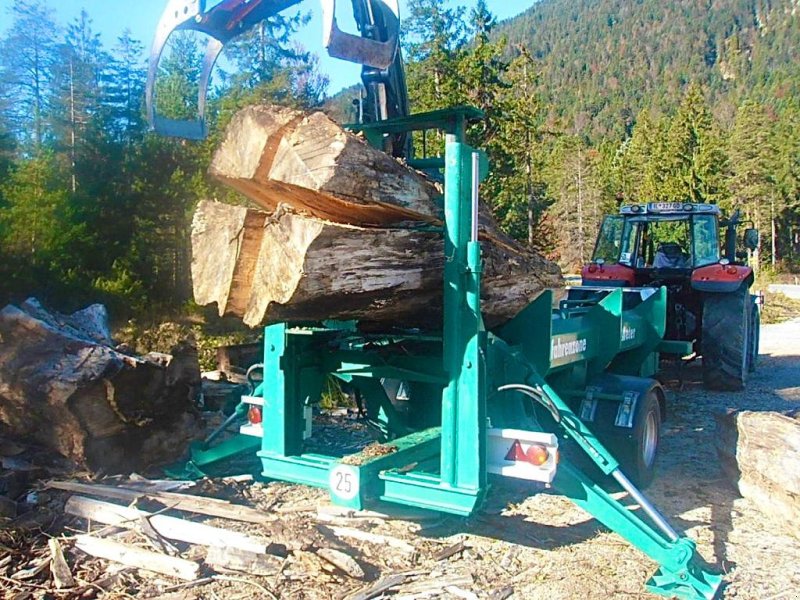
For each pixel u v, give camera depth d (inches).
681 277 398.9
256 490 202.7
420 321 174.7
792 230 2361.0
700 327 392.5
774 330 729.0
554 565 161.0
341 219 155.4
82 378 193.2
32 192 502.6
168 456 215.2
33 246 468.4
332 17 131.4
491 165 861.2
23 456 202.7
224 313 148.1
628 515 157.3
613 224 430.3
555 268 207.0
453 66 878.4
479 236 172.1
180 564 149.3
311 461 170.4
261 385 194.1
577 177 2127.2
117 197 561.9
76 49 977.5
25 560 154.9
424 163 192.4
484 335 159.9
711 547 173.8
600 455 167.0
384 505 183.2
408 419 208.4
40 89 1063.6
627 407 213.0
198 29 177.6
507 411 175.8
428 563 160.1
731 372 370.0
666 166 2078.0
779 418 202.1
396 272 149.0
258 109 147.3
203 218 149.6
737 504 205.2
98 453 200.5
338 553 153.5
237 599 141.5
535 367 192.5
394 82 238.8
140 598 141.0
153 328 420.8
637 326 267.4
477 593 146.7
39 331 204.7
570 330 211.8
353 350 186.1
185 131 180.7
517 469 155.9
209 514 175.9
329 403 286.4
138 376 205.3
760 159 2266.2
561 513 192.7
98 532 164.4
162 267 553.0
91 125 630.5
